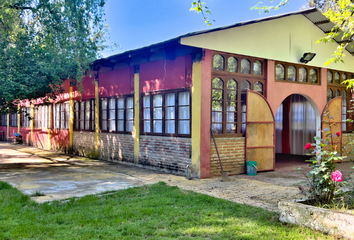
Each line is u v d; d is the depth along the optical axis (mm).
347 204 4348
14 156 12461
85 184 6660
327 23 9445
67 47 8859
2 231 3650
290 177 7641
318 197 4453
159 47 7449
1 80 7398
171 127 8391
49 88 8969
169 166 8320
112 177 7531
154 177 7574
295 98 12750
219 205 4910
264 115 8531
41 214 4383
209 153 7531
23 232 3625
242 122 8305
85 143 12289
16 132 19531
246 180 7207
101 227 3887
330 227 3613
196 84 7430
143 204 4961
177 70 8078
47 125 15594
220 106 7906
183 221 4148
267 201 5270
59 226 3885
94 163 10297
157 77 8812
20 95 8328
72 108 13242
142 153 9359
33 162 10602
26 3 8961
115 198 5438
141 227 3891
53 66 8297
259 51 8406
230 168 7941
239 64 8180
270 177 7637
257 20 7887
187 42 6867
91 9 9250
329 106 9945
